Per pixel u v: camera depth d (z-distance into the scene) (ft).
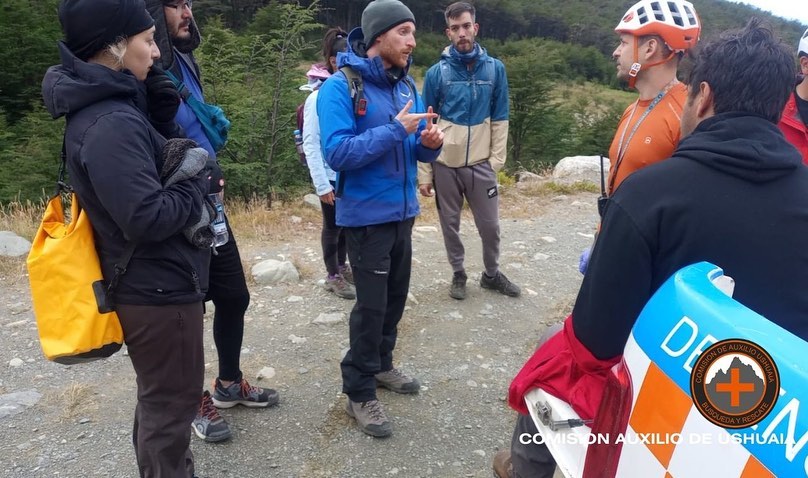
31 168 35.19
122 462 9.32
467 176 15.14
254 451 9.63
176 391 7.18
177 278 6.90
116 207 6.13
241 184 29.09
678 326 4.17
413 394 11.44
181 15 8.94
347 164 9.01
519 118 65.77
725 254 4.81
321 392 11.35
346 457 9.57
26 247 18.25
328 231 15.24
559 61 69.67
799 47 10.62
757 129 4.97
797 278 4.85
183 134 8.11
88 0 6.21
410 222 10.26
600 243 5.24
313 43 31.76
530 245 20.85
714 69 5.17
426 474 9.27
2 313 14.37
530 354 13.24
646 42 8.59
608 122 70.08
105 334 6.59
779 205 4.84
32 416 10.43
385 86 9.83
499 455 8.34
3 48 46.52
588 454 5.13
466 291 16.39
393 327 11.20
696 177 4.91
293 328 13.92
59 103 6.25
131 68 6.72
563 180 31.58
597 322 5.29
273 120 29.63
